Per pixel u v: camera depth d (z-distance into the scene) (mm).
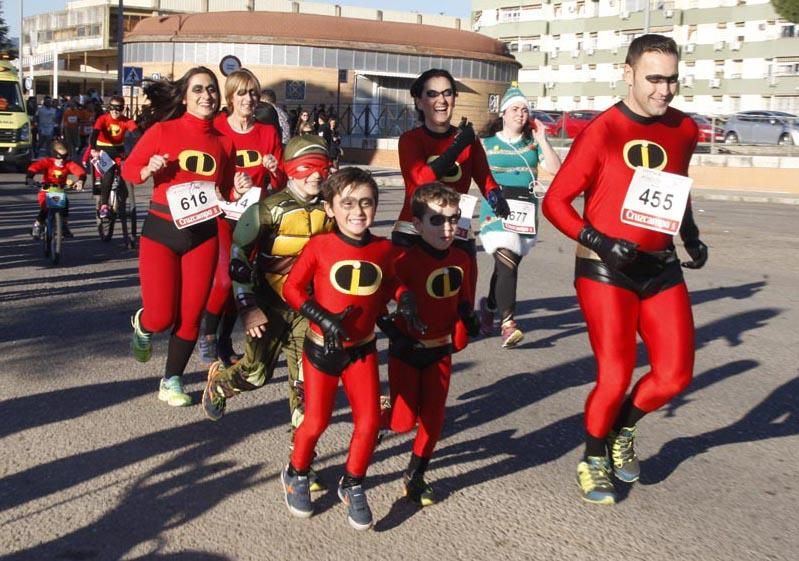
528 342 8453
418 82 5961
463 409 6438
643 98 4668
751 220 19953
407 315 4387
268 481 5012
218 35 48156
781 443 5895
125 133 13344
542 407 6520
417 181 5746
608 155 4719
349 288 4387
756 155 30922
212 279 6176
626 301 4730
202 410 6164
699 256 5207
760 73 59625
